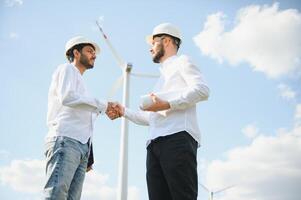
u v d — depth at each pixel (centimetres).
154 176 495
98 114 579
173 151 468
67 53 622
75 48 612
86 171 583
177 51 554
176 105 476
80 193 553
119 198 1614
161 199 490
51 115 556
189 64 501
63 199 509
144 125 607
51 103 562
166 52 543
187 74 496
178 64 514
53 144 530
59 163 518
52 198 501
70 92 539
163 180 493
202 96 480
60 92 542
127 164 1656
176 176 460
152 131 496
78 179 549
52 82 575
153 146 493
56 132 536
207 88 482
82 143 548
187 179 459
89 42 614
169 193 492
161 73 539
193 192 458
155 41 548
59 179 511
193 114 496
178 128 478
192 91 476
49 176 514
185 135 475
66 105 540
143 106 483
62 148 526
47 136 544
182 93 485
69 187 541
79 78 575
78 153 538
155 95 484
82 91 574
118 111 590
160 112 494
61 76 556
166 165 469
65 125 541
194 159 473
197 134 491
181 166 461
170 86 511
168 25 548
